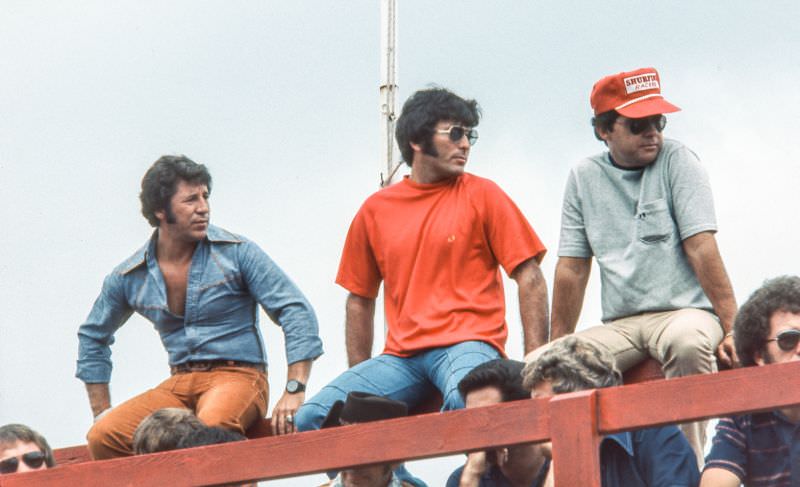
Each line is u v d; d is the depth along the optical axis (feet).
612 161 37.22
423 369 36.27
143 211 40.09
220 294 39.37
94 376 41.16
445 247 36.78
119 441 38.32
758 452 29.66
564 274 37.45
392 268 37.32
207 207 39.78
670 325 35.40
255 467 29.55
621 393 27.43
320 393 35.91
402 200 37.88
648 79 36.81
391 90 48.14
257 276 39.29
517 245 36.60
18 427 35.94
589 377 29.32
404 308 36.76
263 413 39.14
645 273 36.19
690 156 36.58
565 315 37.47
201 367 39.22
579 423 27.35
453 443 28.22
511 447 28.66
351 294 38.65
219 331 39.29
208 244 39.78
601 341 35.91
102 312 40.98
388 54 48.32
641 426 27.20
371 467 29.76
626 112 36.40
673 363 35.12
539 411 27.71
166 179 39.50
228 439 33.76
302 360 38.47
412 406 36.42
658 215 36.29
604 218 36.99
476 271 36.78
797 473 29.30
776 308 30.63
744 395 26.89
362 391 35.76
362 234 38.42
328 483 32.81
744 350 30.99
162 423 33.53
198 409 38.73
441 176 37.60
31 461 35.73
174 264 39.99
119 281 40.60
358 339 38.50
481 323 36.22
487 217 36.88
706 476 29.63
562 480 27.30
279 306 39.01
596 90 37.09
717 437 30.01
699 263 35.68
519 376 31.99
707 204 36.04
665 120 36.60
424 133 37.45
